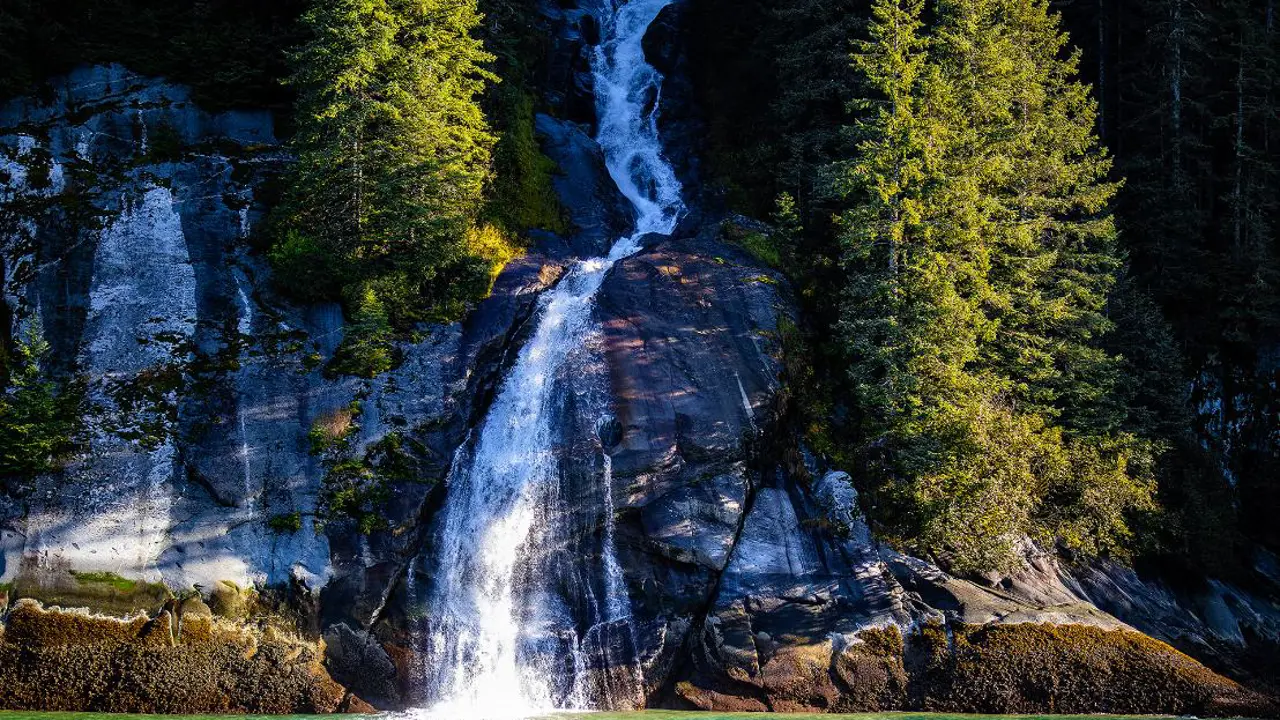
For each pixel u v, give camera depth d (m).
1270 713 27.98
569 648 29.28
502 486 31.72
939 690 28.38
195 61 39.06
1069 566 33.66
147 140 37.44
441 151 37.53
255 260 35.62
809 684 28.22
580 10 53.59
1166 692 28.16
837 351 36.66
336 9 35.22
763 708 28.08
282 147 38.78
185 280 34.62
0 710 26.47
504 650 29.34
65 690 27.08
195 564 29.38
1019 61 38.47
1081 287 36.47
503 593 30.38
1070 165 37.91
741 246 38.81
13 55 37.28
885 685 28.38
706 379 33.53
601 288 36.06
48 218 34.91
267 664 28.14
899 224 34.44
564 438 32.12
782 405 33.91
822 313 37.88
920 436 32.41
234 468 31.16
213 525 30.16
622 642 29.25
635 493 31.06
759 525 31.25
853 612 29.50
